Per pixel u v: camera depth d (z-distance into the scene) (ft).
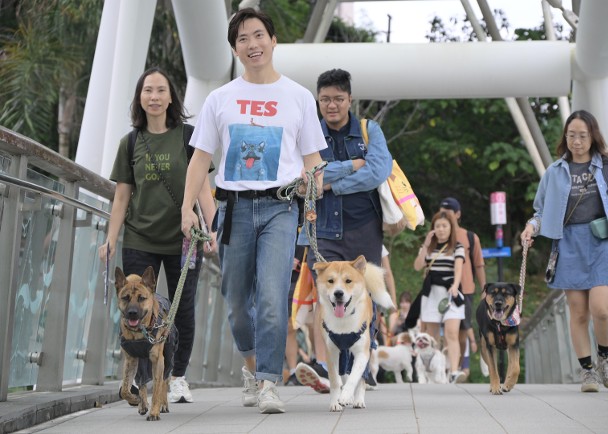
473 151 108.88
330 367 23.70
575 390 32.83
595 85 46.06
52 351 25.14
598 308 30.86
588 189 31.68
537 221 33.09
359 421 20.74
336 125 29.48
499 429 18.93
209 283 44.19
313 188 22.56
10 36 73.41
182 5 40.47
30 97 68.39
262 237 22.86
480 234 116.67
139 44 39.34
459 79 46.44
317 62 46.65
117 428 19.81
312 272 29.43
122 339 21.48
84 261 28.50
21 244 22.45
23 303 23.25
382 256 32.99
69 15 68.08
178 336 25.11
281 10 94.73
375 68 46.34
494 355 31.24
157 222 25.22
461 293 45.88
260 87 23.17
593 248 31.45
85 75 72.79
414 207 29.63
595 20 41.32
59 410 22.26
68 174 24.58
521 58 46.14
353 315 23.39
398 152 112.16
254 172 22.80
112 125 38.42
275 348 22.59
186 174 25.26
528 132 58.18
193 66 44.34
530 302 107.24
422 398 28.14
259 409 22.99
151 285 21.67
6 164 21.36
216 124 23.25
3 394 21.24
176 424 20.52
